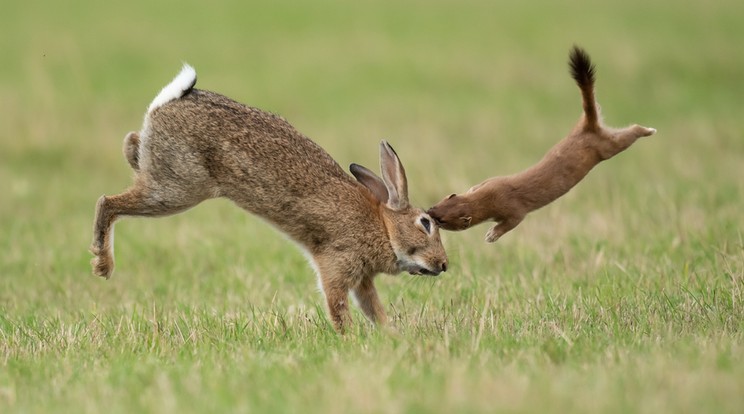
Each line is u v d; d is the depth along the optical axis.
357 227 11.02
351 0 42.91
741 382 7.61
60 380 8.77
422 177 19.30
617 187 18.08
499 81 30.72
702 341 9.07
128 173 21.50
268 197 10.98
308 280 13.33
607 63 31.97
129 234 16.11
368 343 9.55
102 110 26.31
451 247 14.22
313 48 34.47
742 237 13.54
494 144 24.03
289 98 28.67
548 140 24.61
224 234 15.80
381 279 13.38
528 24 38.84
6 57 31.62
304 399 7.68
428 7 42.03
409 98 28.86
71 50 32.66
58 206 18.58
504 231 10.93
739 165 20.09
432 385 7.86
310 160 11.11
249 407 7.56
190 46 34.19
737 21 39.09
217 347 9.78
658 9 42.12
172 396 7.86
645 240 14.12
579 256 13.54
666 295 11.06
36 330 10.77
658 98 28.86
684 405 7.21
